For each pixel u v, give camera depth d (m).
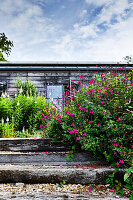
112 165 2.73
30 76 8.74
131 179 2.32
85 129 3.00
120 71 5.47
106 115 2.94
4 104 5.47
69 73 8.71
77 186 2.53
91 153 3.04
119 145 2.73
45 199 2.10
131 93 3.32
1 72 8.66
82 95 3.69
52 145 3.30
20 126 5.57
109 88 3.47
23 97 6.18
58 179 2.61
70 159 3.00
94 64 8.38
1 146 3.27
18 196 2.17
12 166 2.80
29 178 2.61
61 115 3.64
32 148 3.29
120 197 2.17
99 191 2.36
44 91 8.62
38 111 5.72
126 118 2.93
